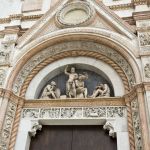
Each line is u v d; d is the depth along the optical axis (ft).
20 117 29.53
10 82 30.48
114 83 30.73
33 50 33.47
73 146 27.96
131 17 34.76
